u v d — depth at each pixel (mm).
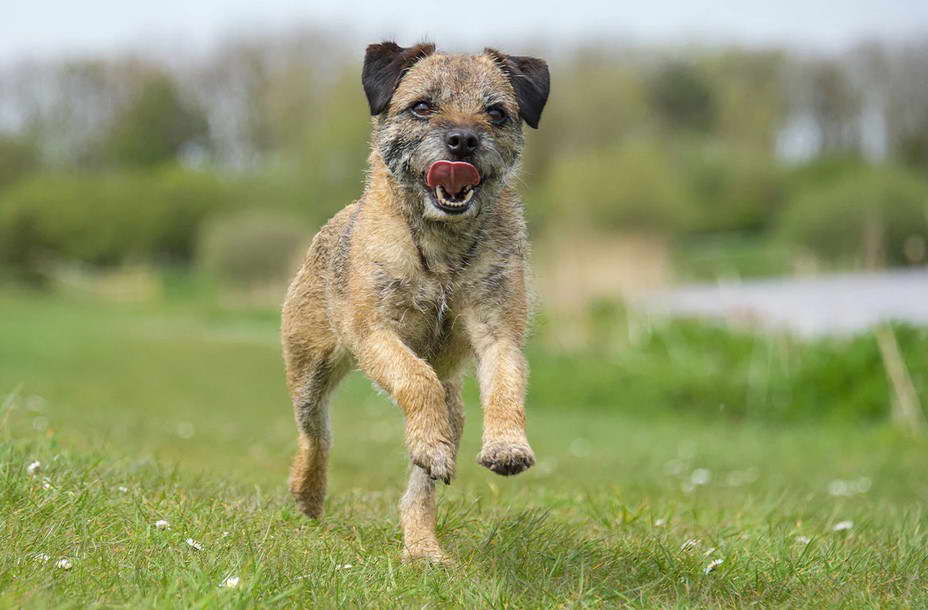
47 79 67938
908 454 12414
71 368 20047
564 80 42594
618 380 17438
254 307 38719
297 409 6379
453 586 4816
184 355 24156
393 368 5277
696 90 53062
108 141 68062
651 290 22875
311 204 42750
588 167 33250
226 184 53531
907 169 41969
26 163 65250
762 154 47625
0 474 5512
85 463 6504
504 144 5766
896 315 18281
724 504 7602
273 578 4504
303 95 55938
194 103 68312
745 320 17906
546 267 22641
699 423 15516
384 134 5719
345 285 5637
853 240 28297
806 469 11297
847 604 4719
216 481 6961
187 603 4035
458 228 5453
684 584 5051
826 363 15664
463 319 5559
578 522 6320
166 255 51938
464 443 12781
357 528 5922
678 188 37938
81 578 4324
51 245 51000
